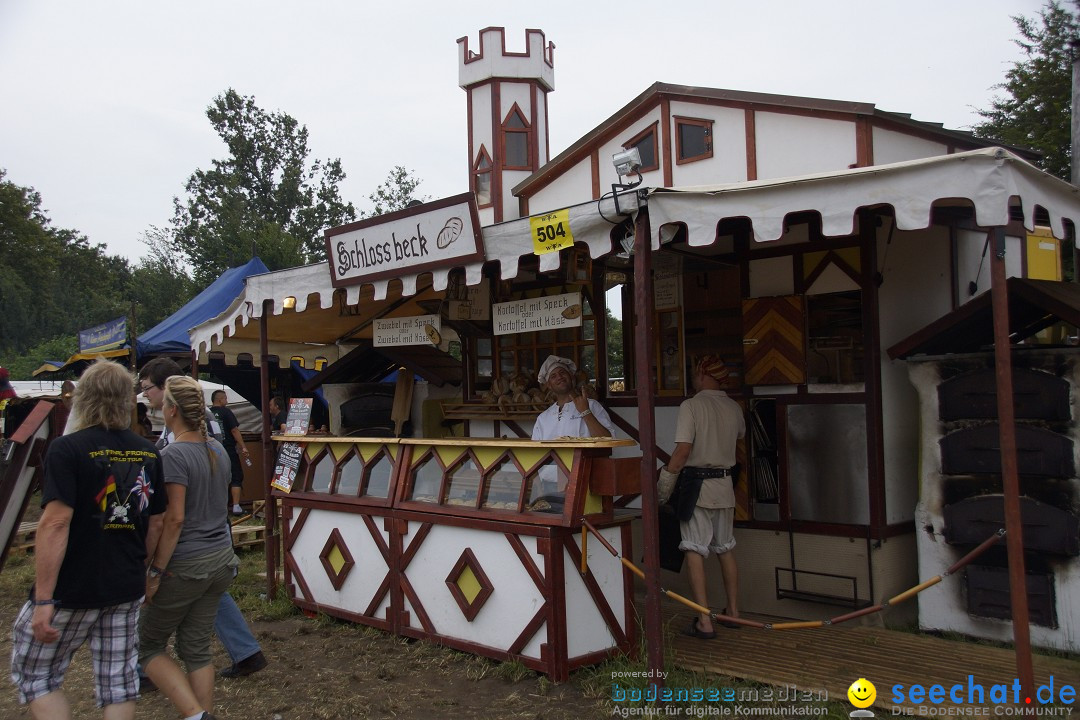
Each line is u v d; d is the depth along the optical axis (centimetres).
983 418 480
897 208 349
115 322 1455
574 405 582
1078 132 718
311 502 598
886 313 534
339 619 581
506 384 729
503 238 473
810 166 858
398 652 507
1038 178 360
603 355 678
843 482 534
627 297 675
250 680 477
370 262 546
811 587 544
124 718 335
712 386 523
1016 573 331
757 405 577
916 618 534
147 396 460
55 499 317
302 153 4525
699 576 504
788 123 872
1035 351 461
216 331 707
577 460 446
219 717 427
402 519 529
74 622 326
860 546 525
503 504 477
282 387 1470
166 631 390
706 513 508
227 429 993
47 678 328
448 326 795
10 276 4441
